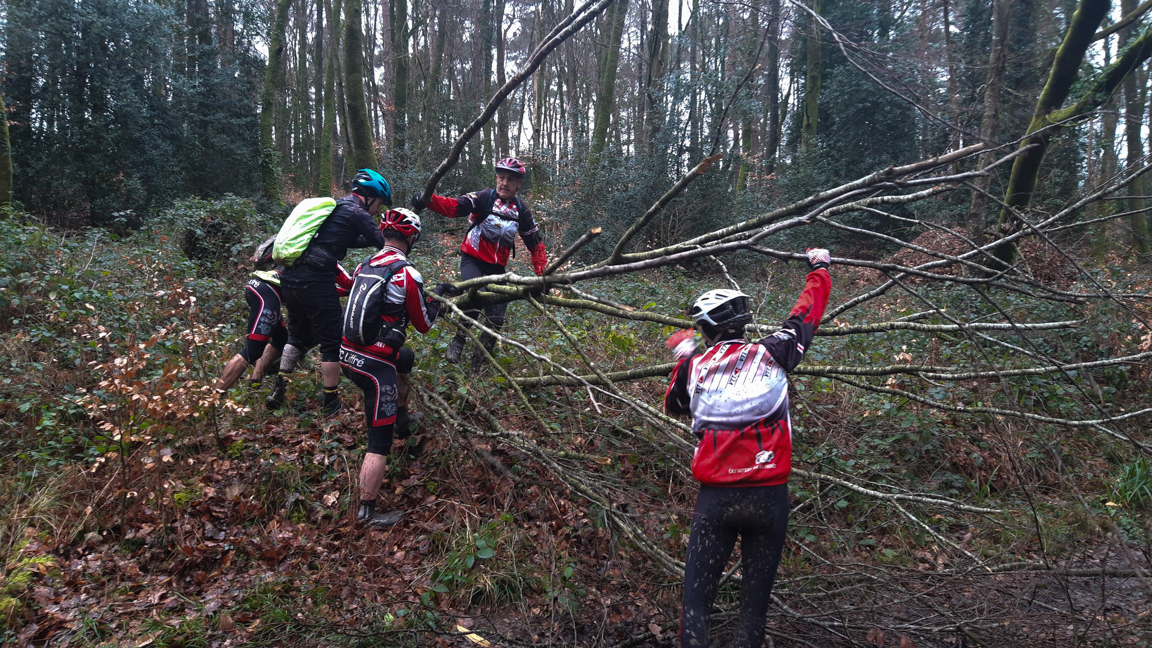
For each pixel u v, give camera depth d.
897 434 4.73
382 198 4.17
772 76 20.52
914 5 7.09
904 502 3.93
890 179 2.92
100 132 13.94
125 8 14.38
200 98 16.16
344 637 2.80
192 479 3.66
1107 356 5.78
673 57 16.75
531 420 4.48
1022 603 3.21
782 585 3.19
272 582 3.06
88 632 2.71
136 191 14.14
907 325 3.53
